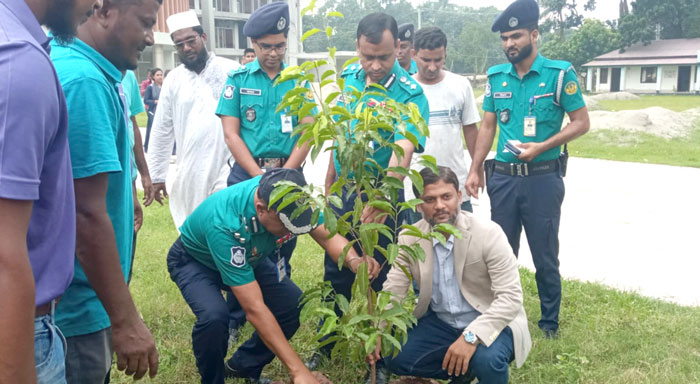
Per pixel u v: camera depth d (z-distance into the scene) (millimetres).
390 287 3506
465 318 3539
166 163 5473
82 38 2324
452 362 3320
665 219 8266
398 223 4477
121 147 2404
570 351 4234
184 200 5277
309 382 3008
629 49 63281
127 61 2379
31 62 1436
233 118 4484
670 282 5773
